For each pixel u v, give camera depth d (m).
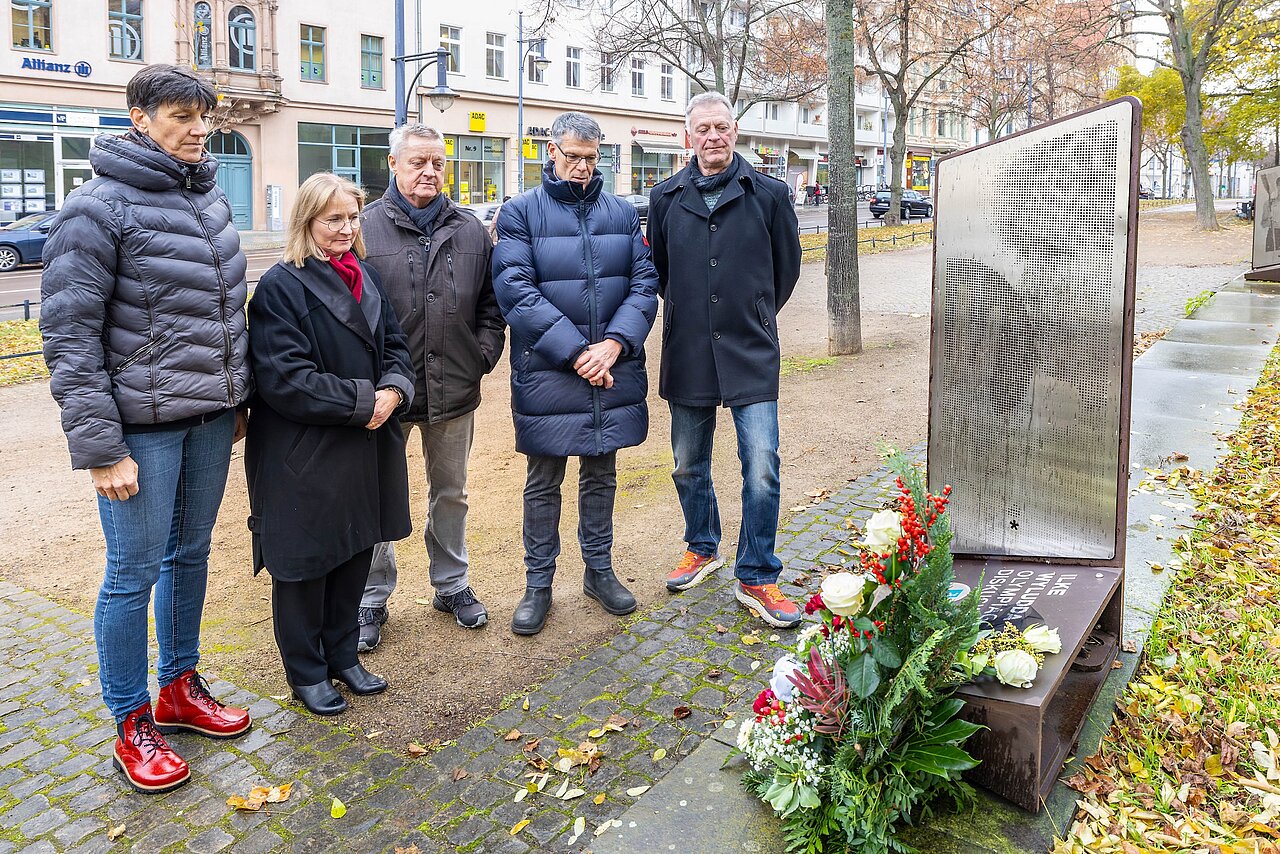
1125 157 3.08
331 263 3.33
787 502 5.63
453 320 3.84
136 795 2.95
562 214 3.94
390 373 3.44
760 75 30.78
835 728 2.52
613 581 4.26
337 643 3.51
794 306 15.83
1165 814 2.60
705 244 4.02
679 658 3.73
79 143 28.64
